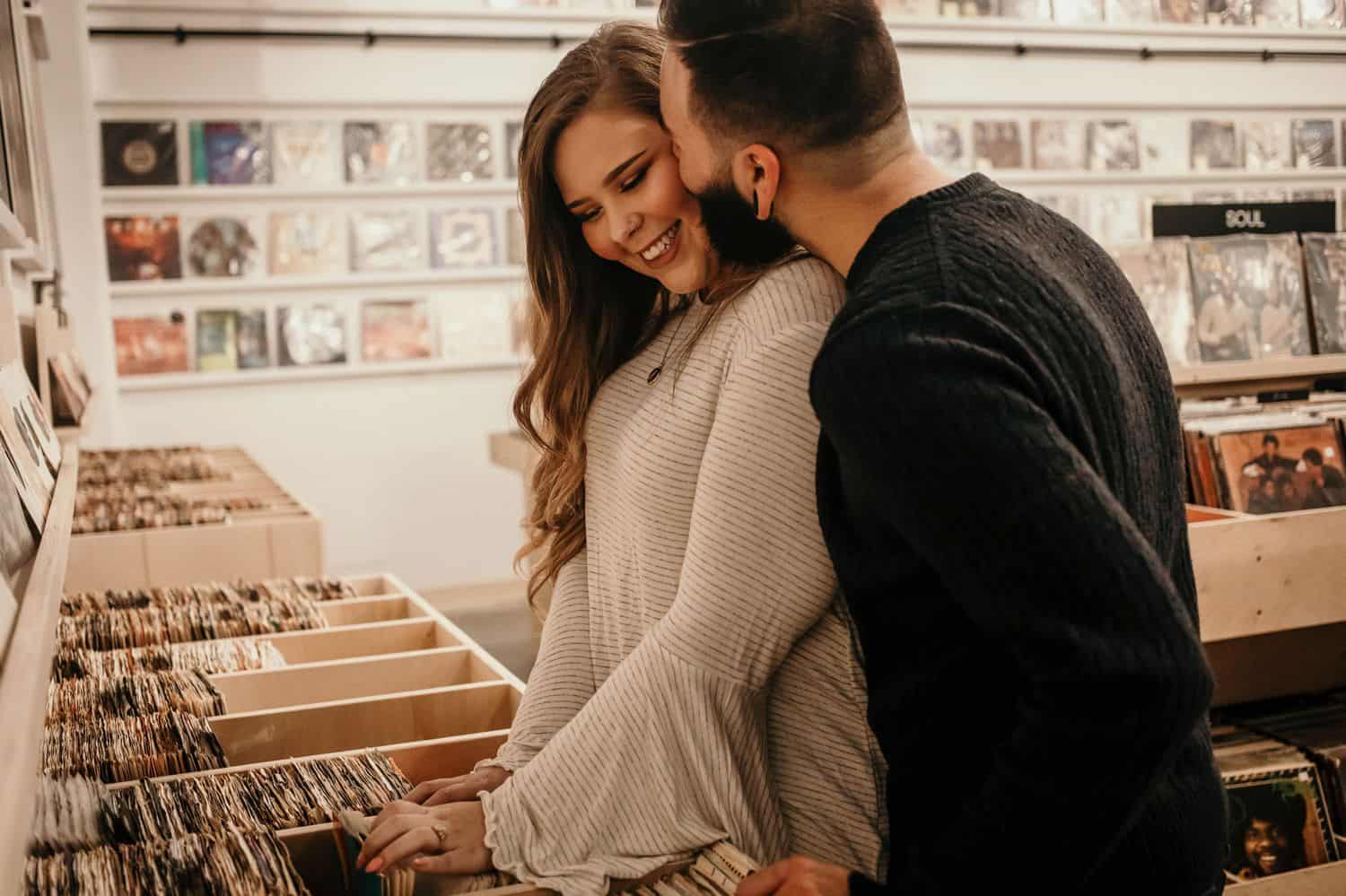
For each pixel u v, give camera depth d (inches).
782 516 42.6
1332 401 113.4
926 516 32.7
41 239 122.3
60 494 71.9
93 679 71.7
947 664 38.0
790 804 45.3
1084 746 31.5
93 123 209.9
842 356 34.2
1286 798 89.4
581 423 54.4
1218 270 110.0
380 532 243.3
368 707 70.4
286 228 230.8
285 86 226.1
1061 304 35.5
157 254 224.4
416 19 229.8
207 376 228.8
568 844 44.2
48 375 126.3
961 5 247.1
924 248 35.9
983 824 33.9
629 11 237.9
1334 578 86.7
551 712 52.4
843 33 37.6
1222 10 259.0
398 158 234.8
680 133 40.8
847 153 38.6
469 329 242.7
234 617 87.0
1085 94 258.8
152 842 46.8
